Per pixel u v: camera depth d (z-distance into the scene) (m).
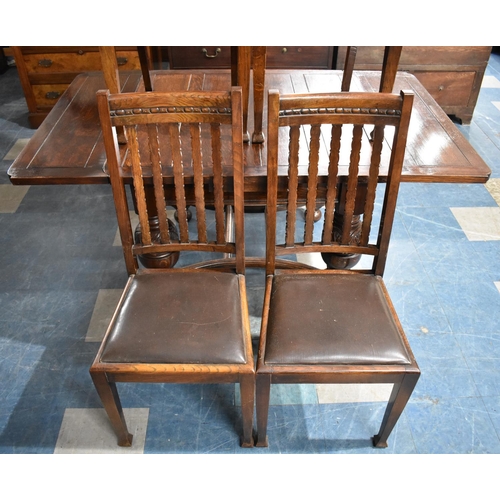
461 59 3.19
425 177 1.59
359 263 2.37
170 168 1.63
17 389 1.83
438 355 1.93
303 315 1.48
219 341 1.42
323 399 1.80
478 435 1.69
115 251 2.44
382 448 1.66
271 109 1.34
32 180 1.60
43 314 2.11
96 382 1.42
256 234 2.55
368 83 2.14
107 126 1.37
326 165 1.65
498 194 2.82
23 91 3.56
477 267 2.32
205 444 1.67
